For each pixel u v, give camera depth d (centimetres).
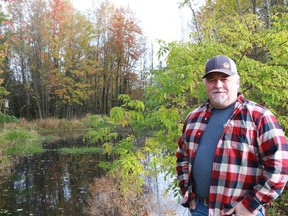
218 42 402
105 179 682
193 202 196
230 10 776
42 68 2825
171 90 377
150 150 426
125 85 3291
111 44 3142
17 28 2767
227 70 185
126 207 543
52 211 683
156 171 429
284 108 428
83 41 3070
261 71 361
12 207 719
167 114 380
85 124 2647
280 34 362
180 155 215
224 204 175
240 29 394
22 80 3030
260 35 389
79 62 3020
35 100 3059
